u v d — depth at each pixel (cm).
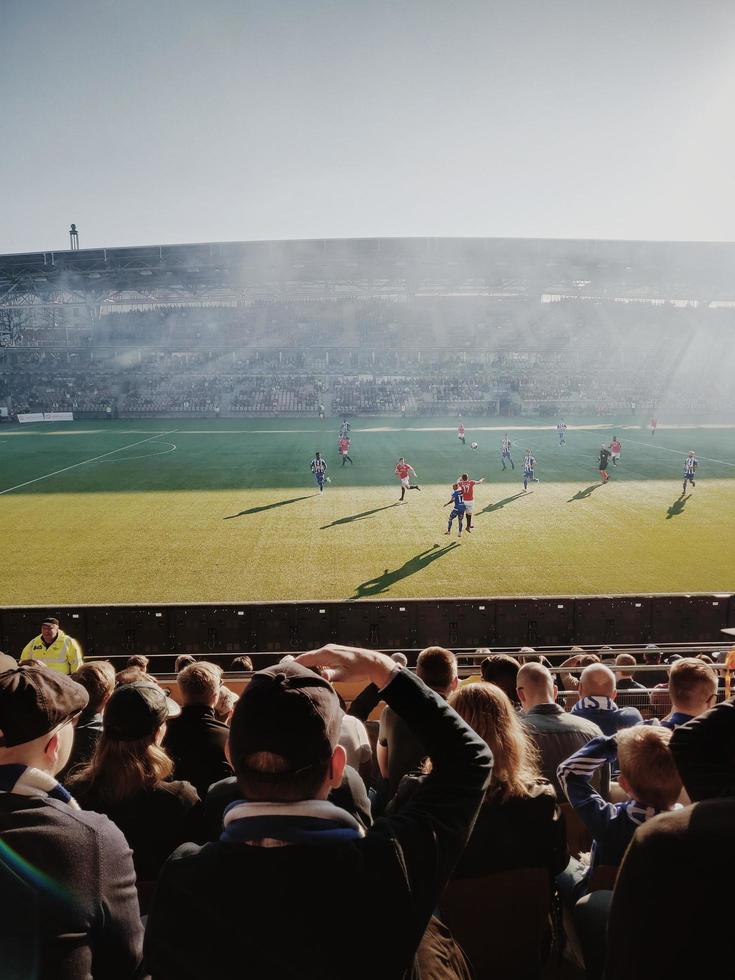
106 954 200
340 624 1231
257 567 1823
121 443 4594
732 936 157
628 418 6366
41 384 7319
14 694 205
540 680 474
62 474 3338
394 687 186
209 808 312
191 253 6225
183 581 1719
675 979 160
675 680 404
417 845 163
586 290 7362
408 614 1227
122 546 2045
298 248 6200
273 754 157
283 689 164
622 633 1249
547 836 296
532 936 298
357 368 7644
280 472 3338
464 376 7406
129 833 324
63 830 196
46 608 1229
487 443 4419
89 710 493
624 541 2038
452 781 180
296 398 7025
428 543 2036
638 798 293
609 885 306
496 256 6297
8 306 7481
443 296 8244
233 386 7319
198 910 152
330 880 151
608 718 538
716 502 2584
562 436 4256
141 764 329
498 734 298
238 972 148
